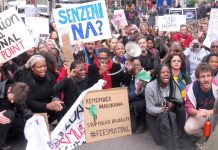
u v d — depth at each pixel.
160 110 3.75
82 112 3.82
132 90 4.18
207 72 3.50
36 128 3.44
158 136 3.81
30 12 7.89
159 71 3.80
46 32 5.91
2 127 3.59
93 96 3.84
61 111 4.04
